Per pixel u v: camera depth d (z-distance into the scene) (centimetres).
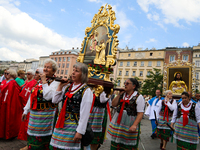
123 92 311
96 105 370
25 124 396
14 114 423
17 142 405
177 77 945
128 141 272
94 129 359
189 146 365
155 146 506
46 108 263
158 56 4153
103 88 373
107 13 514
